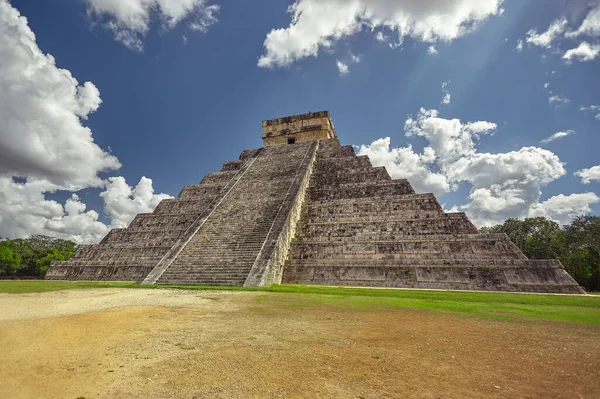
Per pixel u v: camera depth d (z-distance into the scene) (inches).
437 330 267.0
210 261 695.1
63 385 147.7
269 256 666.2
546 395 144.6
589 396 143.1
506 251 669.3
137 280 847.1
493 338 243.3
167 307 357.4
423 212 810.2
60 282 766.5
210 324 275.3
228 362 181.3
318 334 247.1
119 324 270.2
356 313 336.5
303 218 921.5
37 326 256.7
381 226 812.6
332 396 141.3
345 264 722.2
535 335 253.4
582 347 221.3
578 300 439.5
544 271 597.6
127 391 142.8
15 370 164.2
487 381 160.9
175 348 206.4
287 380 157.6
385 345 221.3
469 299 448.8
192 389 145.3
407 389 150.3
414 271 677.9
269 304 386.3
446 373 171.2
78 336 230.8
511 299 447.8
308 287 578.6
